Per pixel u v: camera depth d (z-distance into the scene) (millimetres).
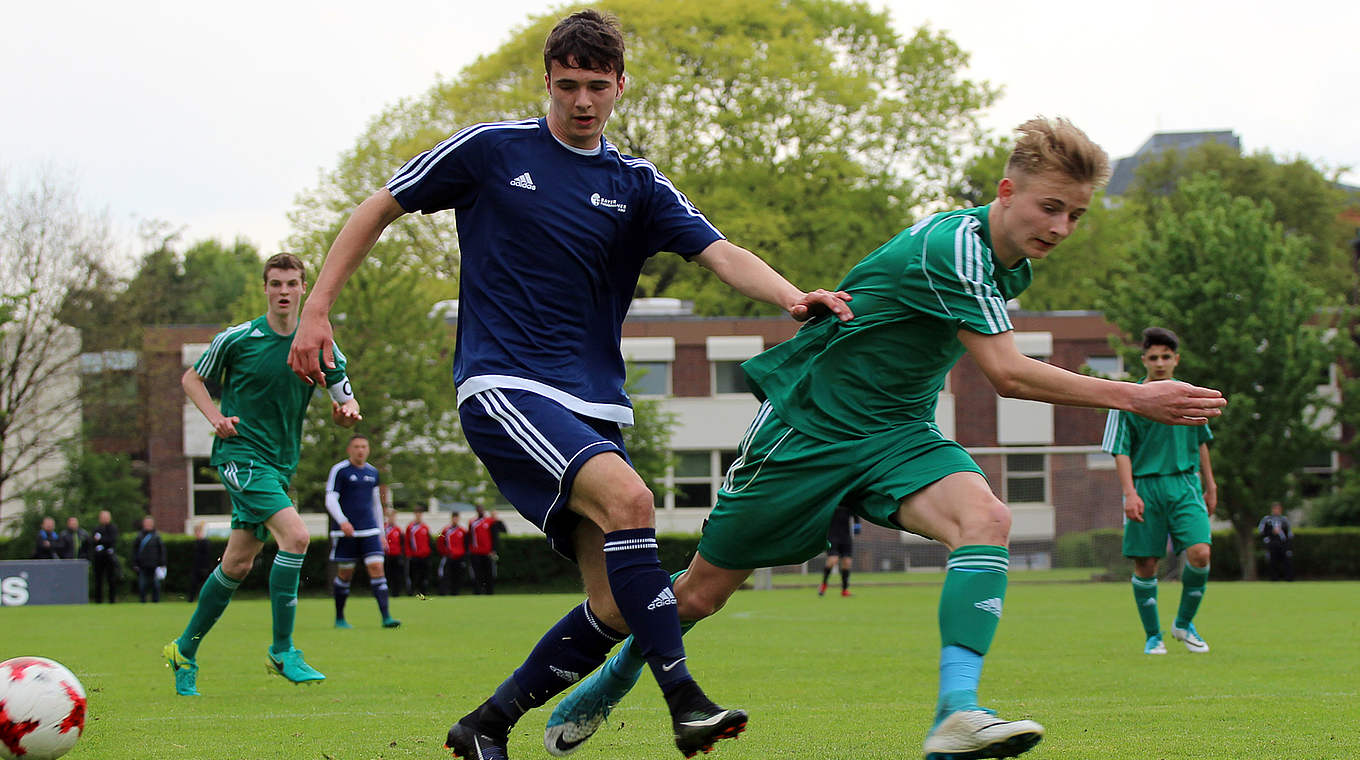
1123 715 6742
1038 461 30406
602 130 4941
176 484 44312
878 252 4883
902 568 30781
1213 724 6395
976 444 45688
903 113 46625
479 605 22266
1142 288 37969
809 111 43812
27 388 40781
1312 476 40250
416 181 4855
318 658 10914
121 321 41969
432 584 32281
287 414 8922
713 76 43781
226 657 11164
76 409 41094
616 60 4805
